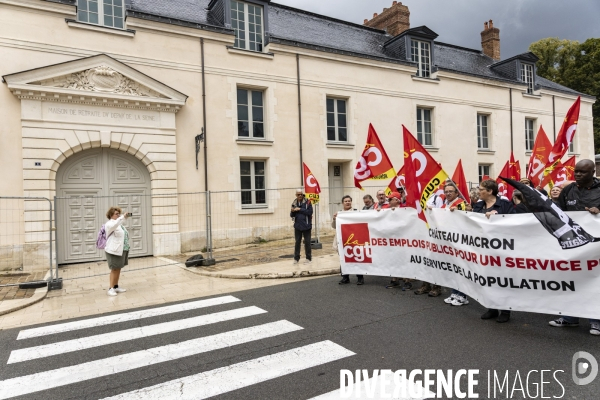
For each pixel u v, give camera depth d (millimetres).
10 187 9188
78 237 10102
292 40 13219
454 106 16984
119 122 10352
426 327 4742
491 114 18047
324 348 4191
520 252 4547
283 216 12977
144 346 4477
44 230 9453
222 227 11875
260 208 12766
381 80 15180
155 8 11914
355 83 14586
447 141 16750
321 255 10398
